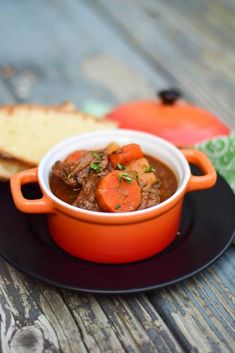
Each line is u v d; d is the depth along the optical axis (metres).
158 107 0.61
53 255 0.48
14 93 0.74
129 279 0.46
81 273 0.46
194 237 0.49
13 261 0.47
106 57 0.82
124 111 0.61
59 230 0.48
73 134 0.58
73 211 0.46
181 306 0.47
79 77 0.78
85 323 0.46
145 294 0.47
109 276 0.46
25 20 0.91
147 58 0.82
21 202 0.47
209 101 0.74
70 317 0.46
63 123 0.59
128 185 0.47
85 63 0.81
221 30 0.88
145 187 0.48
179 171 0.50
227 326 0.46
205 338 0.45
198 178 0.48
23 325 0.46
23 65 0.80
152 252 0.48
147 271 0.46
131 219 0.46
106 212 0.47
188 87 0.76
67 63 0.81
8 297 0.47
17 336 0.45
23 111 0.60
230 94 0.75
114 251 0.47
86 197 0.48
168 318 0.46
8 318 0.46
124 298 0.47
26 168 0.54
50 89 0.75
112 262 0.48
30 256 0.48
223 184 0.53
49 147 0.56
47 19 0.91
